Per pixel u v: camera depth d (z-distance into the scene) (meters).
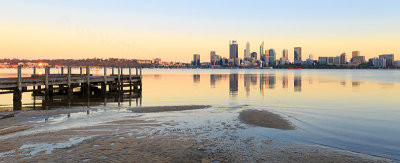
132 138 12.84
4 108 24.72
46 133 13.73
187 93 39.81
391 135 14.38
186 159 10.15
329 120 18.14
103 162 9.67
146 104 27.95
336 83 63.75
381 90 44.31
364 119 18.70
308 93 39.00
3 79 29.17
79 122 16.72
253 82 67.69
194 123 16.50
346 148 11.98
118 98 34.00
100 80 38.38
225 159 10.23
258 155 10.73
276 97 33.81
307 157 10.59
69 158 10.03
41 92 36.75
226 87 51.16
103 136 13.17
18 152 10.68
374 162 10.22
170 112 20.75
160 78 93.00
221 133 14.09
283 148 11.70
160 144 11.93
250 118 18.14
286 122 17.03
